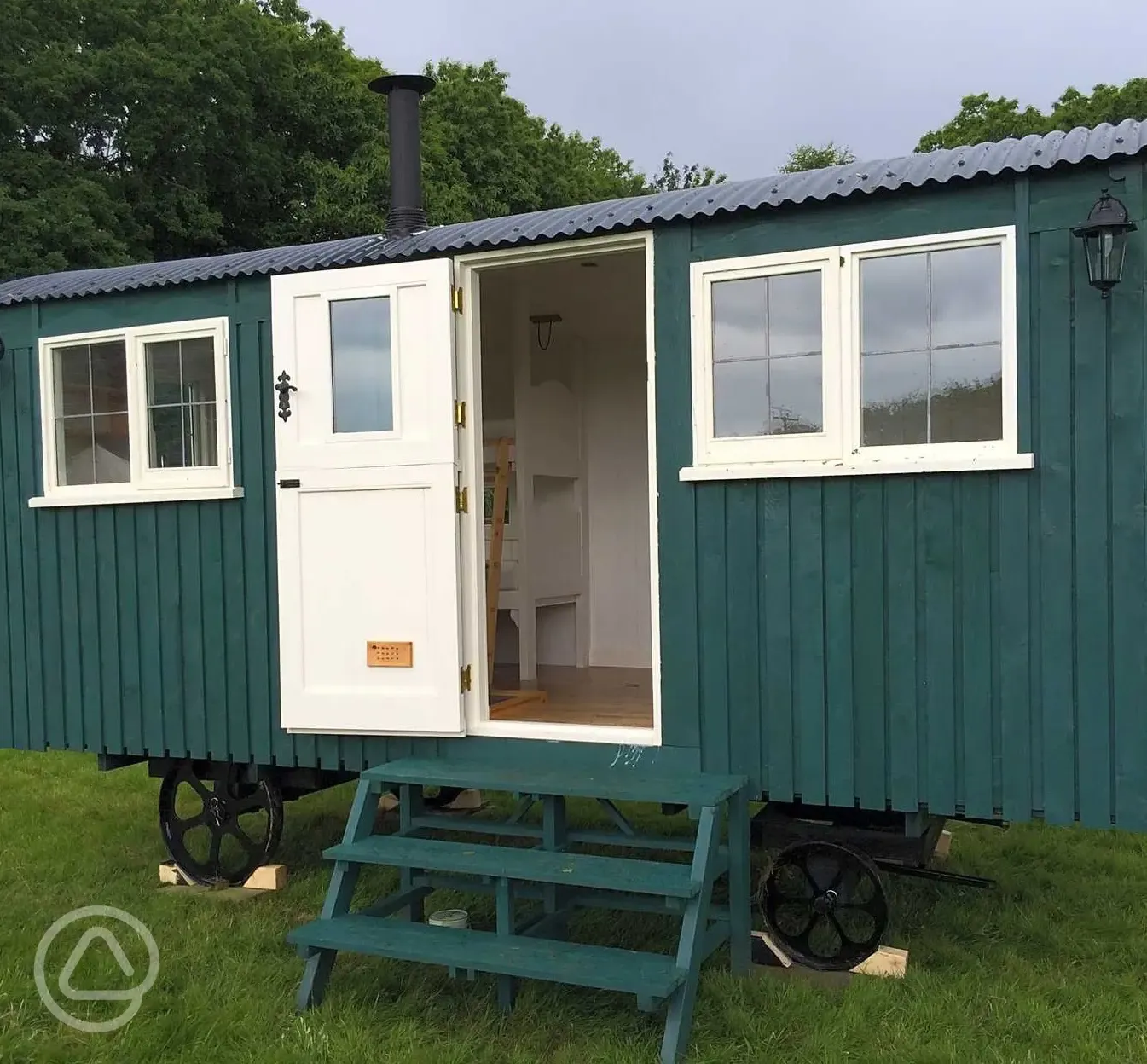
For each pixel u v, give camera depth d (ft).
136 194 51.93
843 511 12.51
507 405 22.26
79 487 17.03
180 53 53.62
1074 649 11.51
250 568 15.87
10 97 48.91
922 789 12.17
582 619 22.11
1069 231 11.39
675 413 13.33
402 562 14.62
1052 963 13.71
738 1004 12.22
